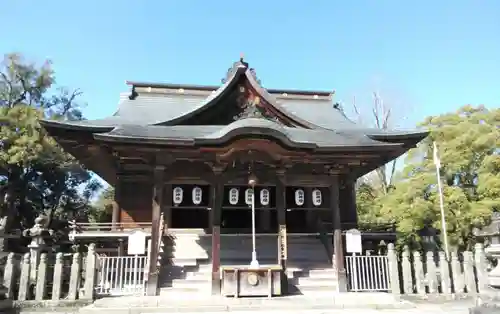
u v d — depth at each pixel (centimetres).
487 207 1439
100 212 3762
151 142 1229
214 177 1323
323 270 1349
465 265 1234
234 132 1188
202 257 1471
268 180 1320
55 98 3525
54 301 1090
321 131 1552
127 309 1035
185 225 1884
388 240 1830
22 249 2655
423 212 1555
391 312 1056
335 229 1346
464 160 1620
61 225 3338
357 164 1400
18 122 2761
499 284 621
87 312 1016
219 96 1513
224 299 1113
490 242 746
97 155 1518
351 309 1088
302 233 1755
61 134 1323
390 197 1741
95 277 1170
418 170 1816
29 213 3241
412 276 1347
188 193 1841
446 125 1797
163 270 1333
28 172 3161
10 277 1089
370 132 1537
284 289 1203
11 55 3184
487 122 1788
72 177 3519
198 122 1549
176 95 1994
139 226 1747
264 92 1550
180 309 1048
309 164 1417
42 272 1116
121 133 1243
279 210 1306
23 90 3266
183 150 1294
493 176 1509
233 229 1811
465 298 1195
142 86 1995
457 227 1555
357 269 1356
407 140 1513
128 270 1365
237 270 1148
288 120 1594
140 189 1794
